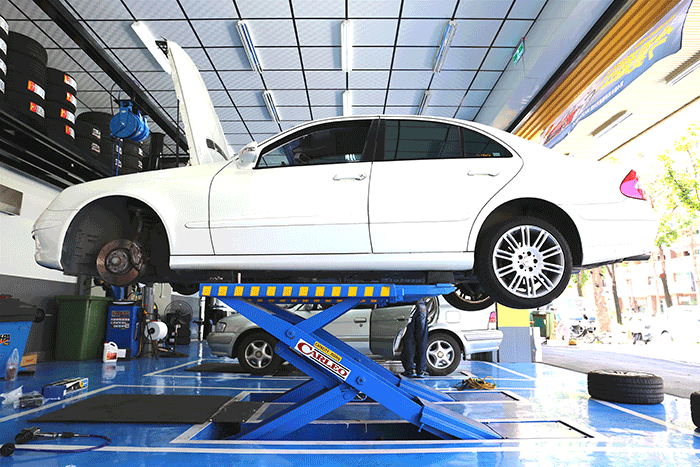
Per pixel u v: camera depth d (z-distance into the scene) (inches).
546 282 109.7
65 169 274.4
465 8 252.2
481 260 110.2
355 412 144.6
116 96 344.2
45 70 235.8
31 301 283.0
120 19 259.3
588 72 258.5
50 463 87.5
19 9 244.2
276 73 319.6
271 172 117.9
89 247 127.6
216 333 237.5
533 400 164.4
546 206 114.6
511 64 307.9
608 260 112.7
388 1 245.1
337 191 112.7
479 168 113.8
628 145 330.6
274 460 90.4
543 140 321.1
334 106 376.2
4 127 214.1
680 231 703.1
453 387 196.5
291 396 142.9
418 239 109.3
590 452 97.7
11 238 266.7
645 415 138.5
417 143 119.0
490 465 88.2
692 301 889.5
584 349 473.1
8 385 189.6
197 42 282.4
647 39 205.6
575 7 222.7
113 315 312.5
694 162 608.4
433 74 324.2
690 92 242.1
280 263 111.7
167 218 117.5
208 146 141.8
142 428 116.1
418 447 100.9
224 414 127.4
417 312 221.6
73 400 154.6
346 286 113.1
